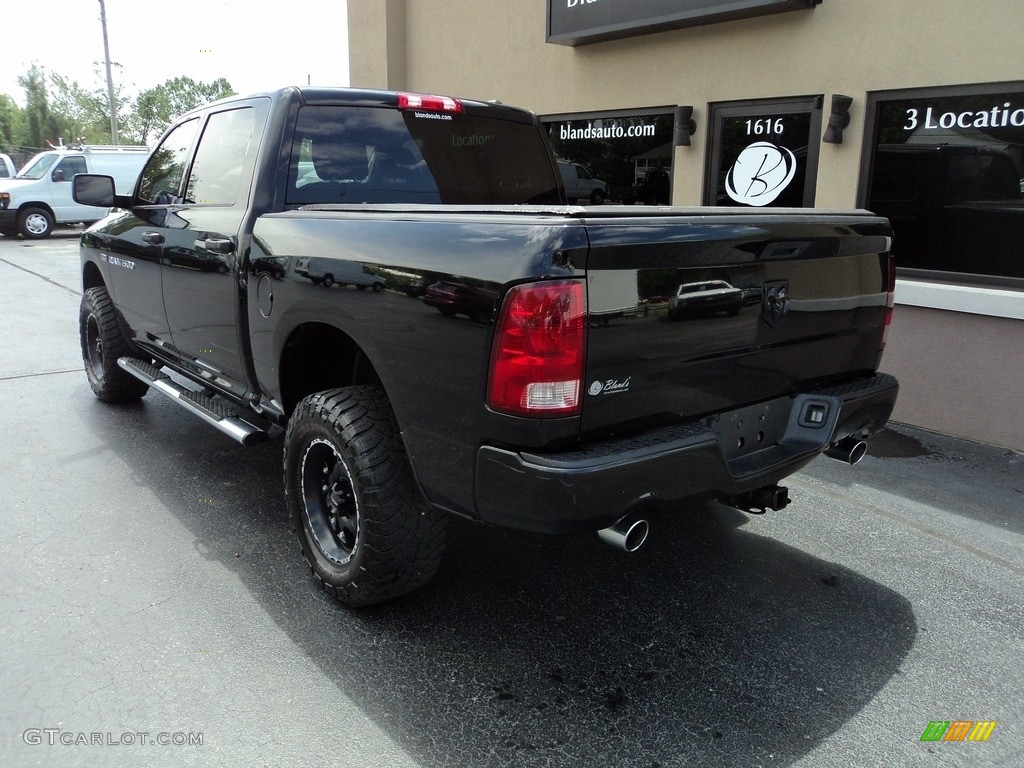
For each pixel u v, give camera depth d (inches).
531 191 177.6
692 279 100.7
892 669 115.0
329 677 110.3
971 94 204.4
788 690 109.7
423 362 102.3
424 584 123.3
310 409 120.5
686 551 150.6
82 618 123.5
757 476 111.3
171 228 167.9
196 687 107.6
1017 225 203.2
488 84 343.9
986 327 206.2
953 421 216.8
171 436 208.8
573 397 91.4
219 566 140.7
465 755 96.0
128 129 2347.4
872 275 131.6
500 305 91.3
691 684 110.5
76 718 101.2
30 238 796.0
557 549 150.0
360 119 150.4
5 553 143.9
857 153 226.1
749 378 114.2
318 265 118.7
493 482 96.3
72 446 200.5
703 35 257.9
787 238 112.0
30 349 312.2
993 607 132.3
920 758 97.1
